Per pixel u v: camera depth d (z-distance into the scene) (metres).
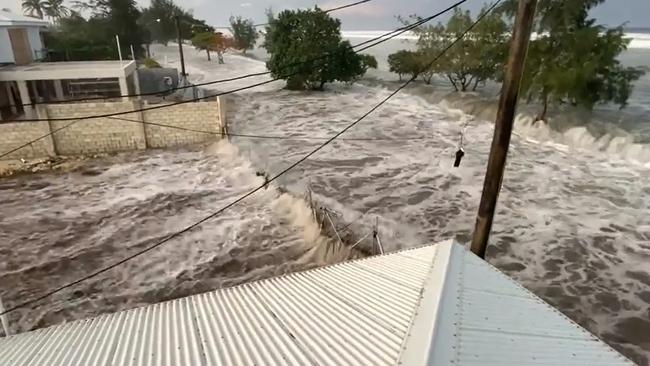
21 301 8.49
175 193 13.51
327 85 34.34
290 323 3.81
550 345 3.30
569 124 19.98
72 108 16.11
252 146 17.89
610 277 9.31
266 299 4.63
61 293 8.76
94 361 3.38
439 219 11.93
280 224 11.59
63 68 20.44
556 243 10.66
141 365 3.23
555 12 19.92
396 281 4.48
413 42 56.06
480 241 6.73
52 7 57.09
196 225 11.49
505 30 27.06
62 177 14.73
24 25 23.80
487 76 28.83
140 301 8.59
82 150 16.69
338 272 5.25
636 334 7.67
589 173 15.21
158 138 17.48
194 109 17.56
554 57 20.48
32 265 9.70
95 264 9.77
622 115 21.14
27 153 15.98
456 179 14.73
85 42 35.62
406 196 13.38
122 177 14.77
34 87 22.00
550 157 17.03
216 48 53.56
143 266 9.72
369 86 34.12
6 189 13.77
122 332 4.12
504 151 6.14
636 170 15.34
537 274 9.48
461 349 2.98
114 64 22.56
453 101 26.45
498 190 6.40
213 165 15.86
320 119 22.95
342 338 3.35
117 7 44.50
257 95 30.02
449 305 3.58
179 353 3.42
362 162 16.33
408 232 11.18
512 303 3.88
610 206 12.59
